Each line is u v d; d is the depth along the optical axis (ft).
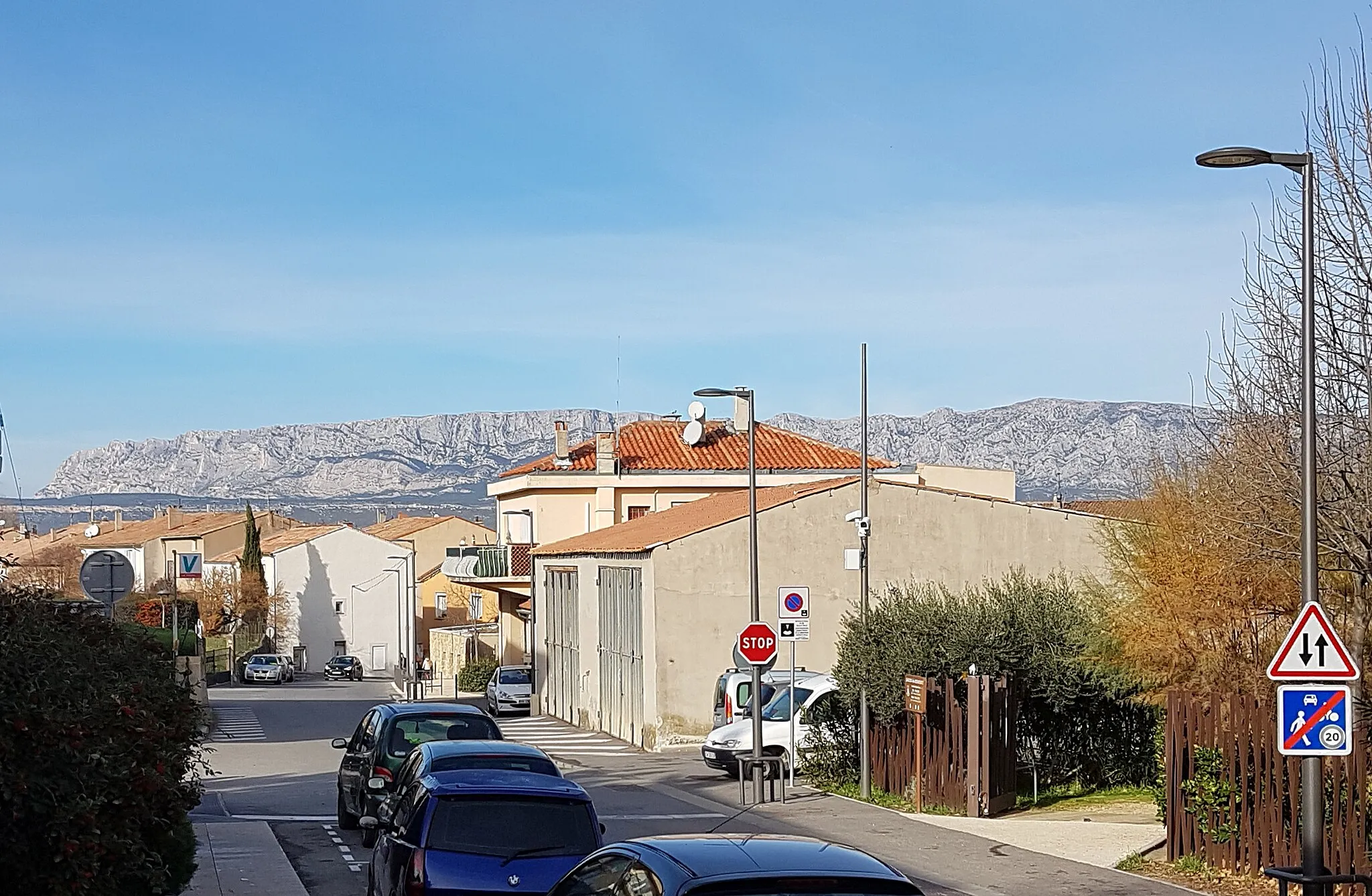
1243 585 58.90
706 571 109.91
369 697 202.28
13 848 31.83
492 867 33.01
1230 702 48.29
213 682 255.09
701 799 77.20
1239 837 47.62
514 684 158.30
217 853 55.06
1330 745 38.22
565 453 185.06
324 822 66.44
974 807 65.72
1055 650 73.05
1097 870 50.78
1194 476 60.85
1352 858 43.32
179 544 351.87
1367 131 48.67
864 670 74.49
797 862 21.59
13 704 31.65
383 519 430.61
